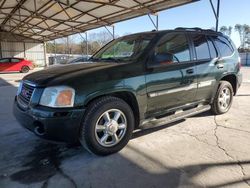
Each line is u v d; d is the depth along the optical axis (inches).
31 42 1215.6
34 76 141.7
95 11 624.7
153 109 152.2
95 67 140.3
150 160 130.5
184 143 151.7
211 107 207.3
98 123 131.2
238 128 178.9
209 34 197.0
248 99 283.9
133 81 138.6
